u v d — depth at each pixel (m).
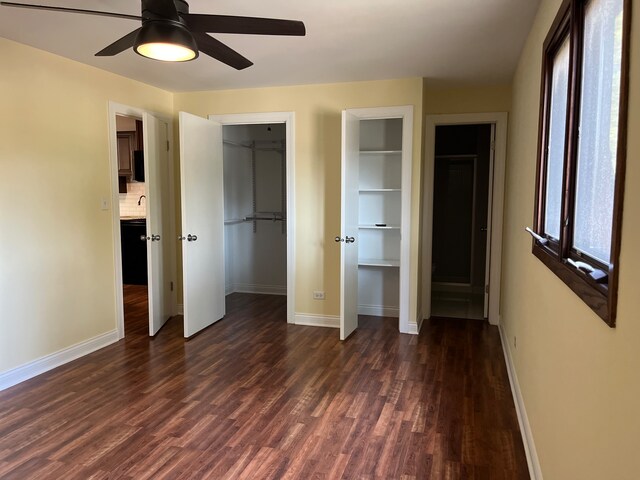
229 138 5.90
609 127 1.29
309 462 2.29
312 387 3.18
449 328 4.63
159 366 3.55
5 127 3.10
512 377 3.18
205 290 4.53
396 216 4.92
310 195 4.63
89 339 3.85
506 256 4.23
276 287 6.14
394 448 2.42
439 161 6.66
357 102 4.40
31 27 2.89
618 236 1.06
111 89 4.01
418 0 2.52
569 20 1.78
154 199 4.35
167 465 2.26
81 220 3.72
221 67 3.84
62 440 2.48
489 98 4.57
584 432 1.33
